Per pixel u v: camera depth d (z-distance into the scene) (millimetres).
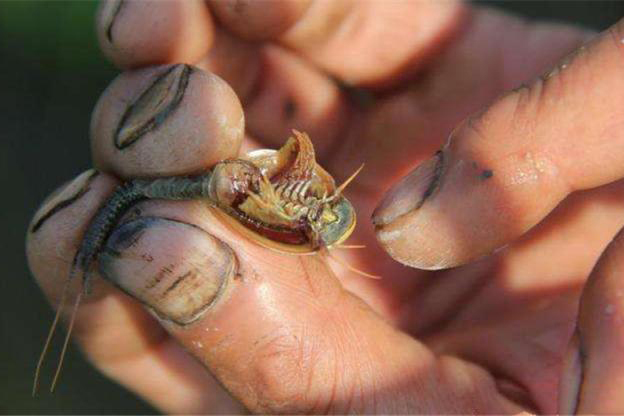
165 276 142
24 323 230
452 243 141
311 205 147
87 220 156
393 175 196
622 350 131
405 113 196
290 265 149
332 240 149
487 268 186
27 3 280
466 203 140
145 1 170
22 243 239
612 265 134
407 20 194
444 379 160
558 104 141
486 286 186
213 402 185
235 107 150
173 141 148
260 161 151
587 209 180
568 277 185
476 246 142
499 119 141
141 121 150
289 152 149
